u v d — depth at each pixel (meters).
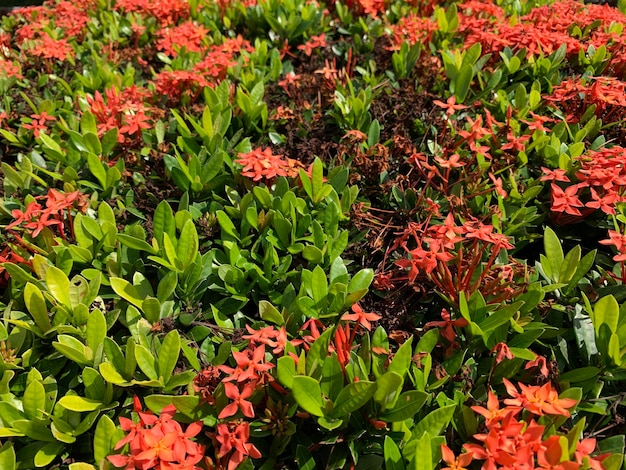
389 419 0.33
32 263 0.42
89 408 0.35
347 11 0.79
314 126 0.57
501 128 0.50
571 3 0.72
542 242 0.47
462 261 0.41
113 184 0.50
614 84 0.52
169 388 0.36
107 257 0.43
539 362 0.34
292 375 0.32
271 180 0.48
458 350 0.38
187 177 0.49
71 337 0.36
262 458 0.34
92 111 0.55
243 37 0.79
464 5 0.72
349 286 0.40
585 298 0.36
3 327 0.38
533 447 0.29
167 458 0.29
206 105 0.58
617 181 0.41
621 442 0.32
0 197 0.50
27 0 1.12
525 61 0.63
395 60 0.63
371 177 0.50
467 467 0.32
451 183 0.51
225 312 0.41
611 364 0.36
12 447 0.33
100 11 0.83
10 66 0.66
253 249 0.44
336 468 0.33
